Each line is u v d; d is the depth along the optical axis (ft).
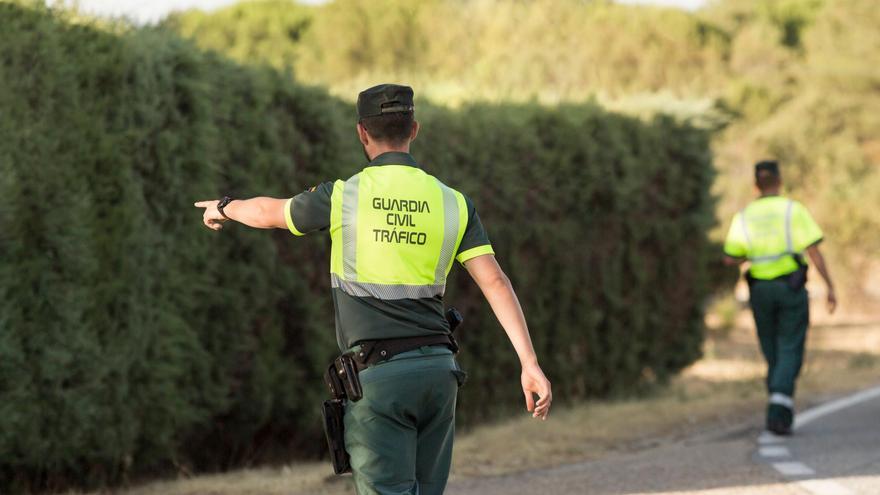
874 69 367.25
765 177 118.01
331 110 112.27
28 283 83.66
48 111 85.05
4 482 89.40
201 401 99.09
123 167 89.86
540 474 97.60
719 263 232.32
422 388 47.16
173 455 97.81
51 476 91.09
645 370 161.58
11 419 82.43
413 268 47.55
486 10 320.70
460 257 48.62
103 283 88.43
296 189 107.96
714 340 255.09
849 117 361.10
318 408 109.50
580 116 148.77
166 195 94.53
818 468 94.12
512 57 309.42
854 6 386.11
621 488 88.53
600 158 150.41
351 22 339.16
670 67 340.59
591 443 115.03
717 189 329.52
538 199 141.38
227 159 100.73
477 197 131.44
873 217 327.06
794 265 115.55
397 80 148.97
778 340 116.06
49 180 84.84
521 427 125.18
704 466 97.50
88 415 87.15
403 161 48.88
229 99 101.40
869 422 122.72
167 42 96.99
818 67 374.43
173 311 95.35
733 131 355.97
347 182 48.47
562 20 318.86
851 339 252.83
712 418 129.29
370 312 47.37
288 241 107.65
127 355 90.33
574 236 147.33
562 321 145.79
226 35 374.43
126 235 89.97
